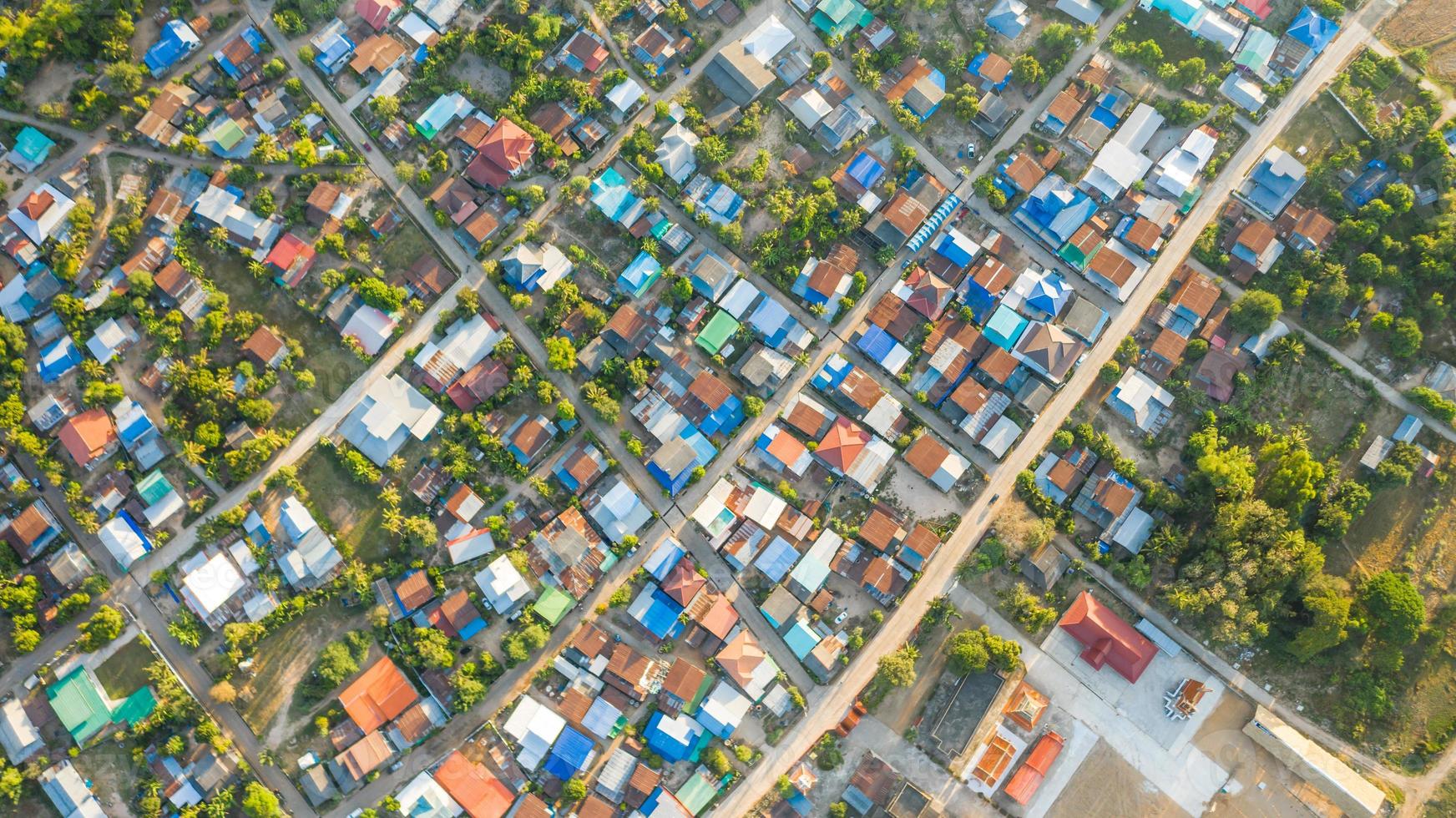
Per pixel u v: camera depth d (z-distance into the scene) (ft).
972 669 279.90
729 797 286.05
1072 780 288.71
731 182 302.66
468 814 276.21
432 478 286.66
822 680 288.92
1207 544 285.02
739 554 289.12
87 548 280.31
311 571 279.49
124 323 284.41
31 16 282.36
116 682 274.98
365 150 299.38
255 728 276.21
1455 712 283.79
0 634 271.69
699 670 281.95
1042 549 290.56
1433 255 292.81
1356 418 295.48
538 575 286.25
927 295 299.17
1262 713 287.89
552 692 284.61
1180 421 300.20
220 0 295.48
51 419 279.69
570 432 294.25
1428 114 298.76
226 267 291.17
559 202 301.22
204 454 281.95
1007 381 298.97
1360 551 290.97
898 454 298.56
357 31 298.15
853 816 284.82
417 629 279.69
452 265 298.15
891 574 289.74
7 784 262.26
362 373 292.20
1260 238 298.56
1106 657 286.05
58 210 283.59
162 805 270.46
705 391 293.02
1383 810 280.51
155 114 286.46
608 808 277.85
